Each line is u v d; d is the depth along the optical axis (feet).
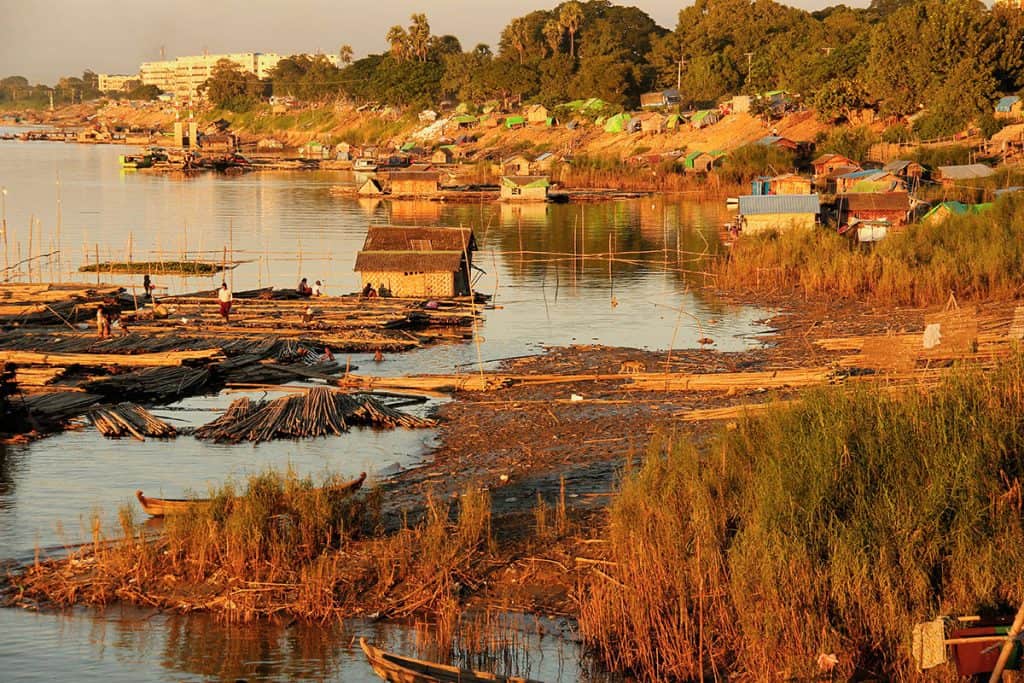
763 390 208.13
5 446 187.11
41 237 486.38
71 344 254.27
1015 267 300.40
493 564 128.98
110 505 156.46
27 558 135.64
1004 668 93.81
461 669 102.32
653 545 114.83
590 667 107.45
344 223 570.46
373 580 125.29
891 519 111.55
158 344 255.29
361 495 153.79
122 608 121.19
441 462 174.91
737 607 105.29
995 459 122.93
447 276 333.01
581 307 327.47
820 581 104.63
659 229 531.91
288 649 112.16
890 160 628.69
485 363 250.98
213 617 118.83
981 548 107.96
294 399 207.62
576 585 123.44
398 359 257.55
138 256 442.50
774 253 364.38
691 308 320.50
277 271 408.87
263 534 128.57
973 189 495.41
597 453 172.86
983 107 635.25
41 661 109.60
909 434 125.70
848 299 319.27
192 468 175.11
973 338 200.03
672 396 209.77
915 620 101.14
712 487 127.34
